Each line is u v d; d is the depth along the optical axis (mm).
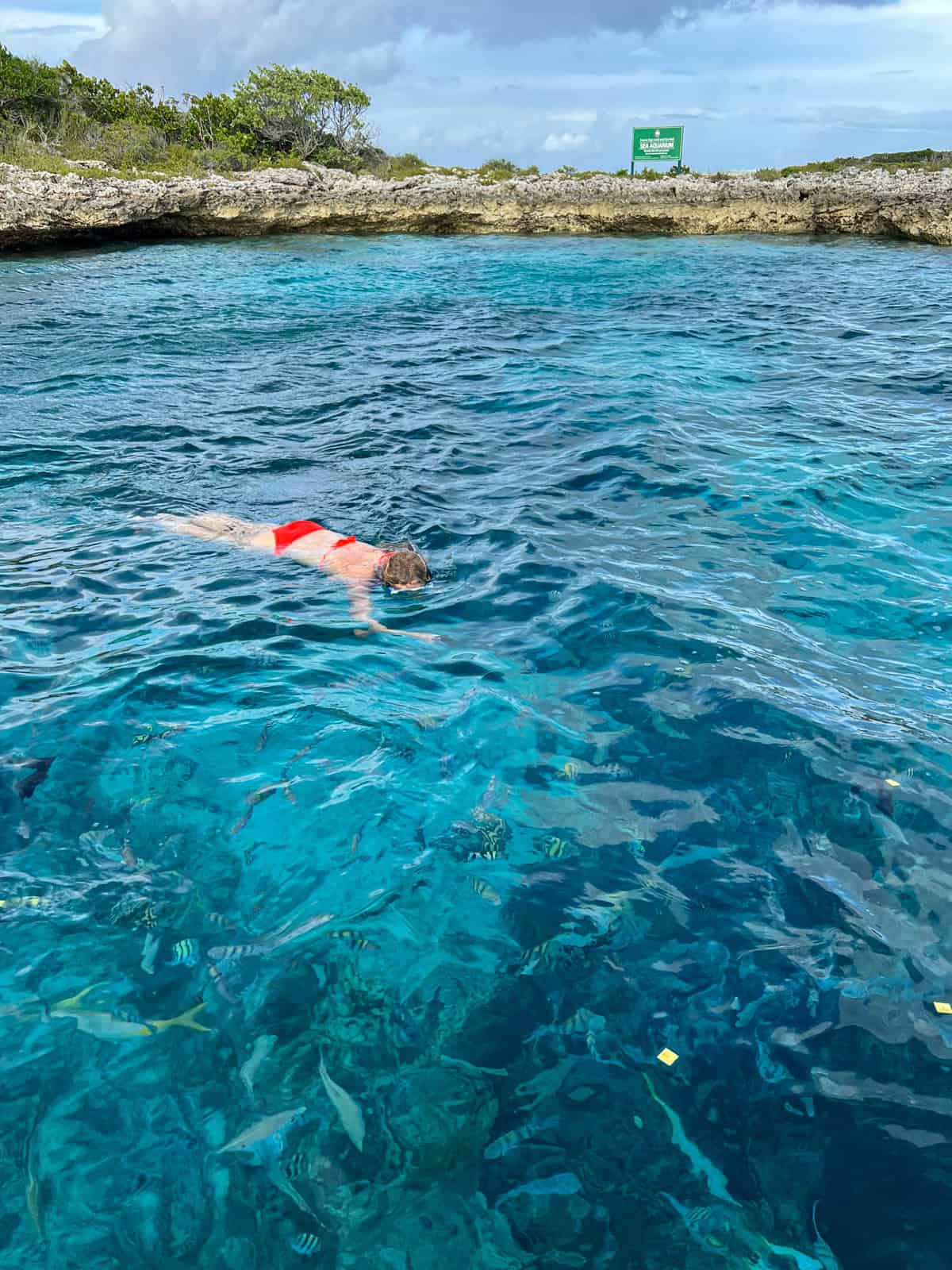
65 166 32125
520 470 8500
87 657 5121
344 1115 2596
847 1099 2662
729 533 6969
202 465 8703
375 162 43562
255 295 19484
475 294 19812
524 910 3352
